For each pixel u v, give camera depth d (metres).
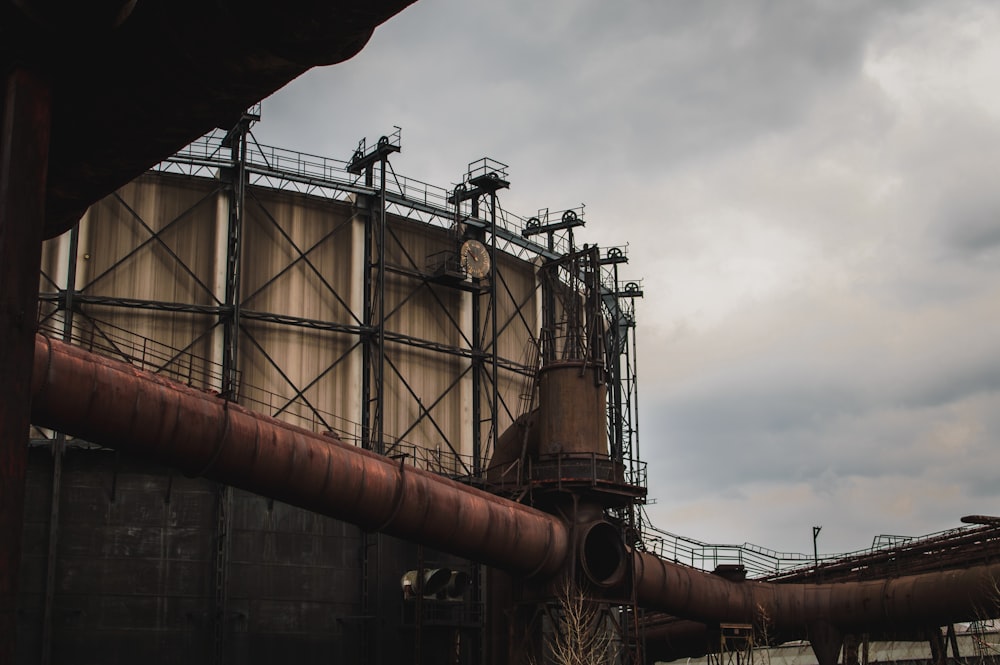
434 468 57.00
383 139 56.59
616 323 75.50
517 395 63.31
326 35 14.89
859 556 49.94
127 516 46.28
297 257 54.72
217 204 52.81
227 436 30.17
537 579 39.59
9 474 13.43
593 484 40.22
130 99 16.53
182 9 14.98
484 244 61.38
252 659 47.31
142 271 50.72
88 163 18.11
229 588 47.41
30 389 13.95
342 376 54.69
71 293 48.25
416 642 49.06
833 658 46.78
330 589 49.88
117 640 44.91
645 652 60.56
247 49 15.35
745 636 47.66
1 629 12.95
